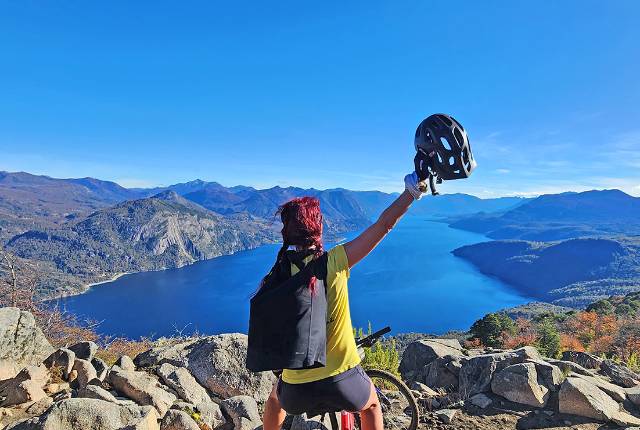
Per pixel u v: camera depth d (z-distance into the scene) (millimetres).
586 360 7434
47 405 5234
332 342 2445
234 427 5172
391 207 2260
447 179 2072
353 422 3312
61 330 13461
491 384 6156
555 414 5484
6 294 13188
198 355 6473
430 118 2148
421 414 5570
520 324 77062
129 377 5570
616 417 5289
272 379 6352
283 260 2408
